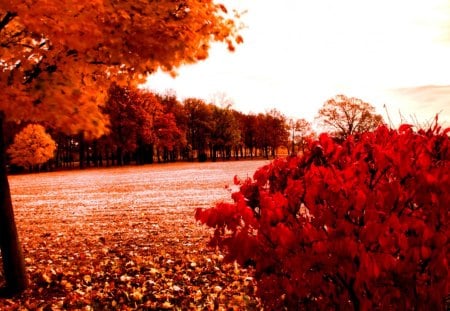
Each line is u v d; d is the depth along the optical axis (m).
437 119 2.80
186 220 12.92
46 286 6.42
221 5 5.83
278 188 2.84
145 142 67.50
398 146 2.61
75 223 13.45
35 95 5.13
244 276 6.61
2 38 5.81
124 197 21.38
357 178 2.43
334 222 2.31
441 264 2.09
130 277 6.66
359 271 2.09
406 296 2.17
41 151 57.56
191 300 5.73
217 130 83.75
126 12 5.20
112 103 60.75
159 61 5.54
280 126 94.12
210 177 34.84
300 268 2.24
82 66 5.50
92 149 72.56
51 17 4.65
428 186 2.26
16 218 15.16
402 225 2.20
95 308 5.59
